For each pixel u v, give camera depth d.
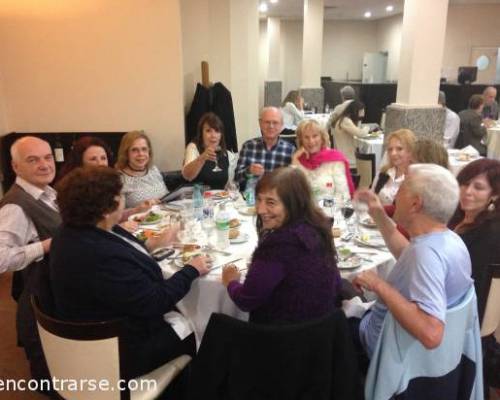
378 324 1.52
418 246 1.31
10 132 3.94
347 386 1.20
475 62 10.05
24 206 1.92
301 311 1.37
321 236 1.42
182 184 3.24
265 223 1.48
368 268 1.75
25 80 3.84
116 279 1.38
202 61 4.45
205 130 3.21
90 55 3.81
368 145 5.19
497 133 5.49
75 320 1.40
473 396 1.47
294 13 11.22
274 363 1.14
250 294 1.39
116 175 1.43
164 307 1.53
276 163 3.22
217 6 4.73
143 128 3.99
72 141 3.94
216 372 1.20
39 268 1.49
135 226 2.18
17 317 1.77
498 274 1.56
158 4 3.72
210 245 1.95
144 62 3.84
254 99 5.74
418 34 4.10
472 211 1.76
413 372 1.32
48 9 3.70
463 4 9.71
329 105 9.71
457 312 1.28
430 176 1.32
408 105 4.27
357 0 9.06
